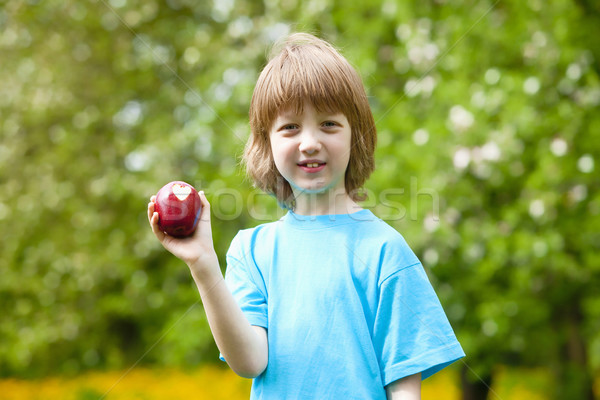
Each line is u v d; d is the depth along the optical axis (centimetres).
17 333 822
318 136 187
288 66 190
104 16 791
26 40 813
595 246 548
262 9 711
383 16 584
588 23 550
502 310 548
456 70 557
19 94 788
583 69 532
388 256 185
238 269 200
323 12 614
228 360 178
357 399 176
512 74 536
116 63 792
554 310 679
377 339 182
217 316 174
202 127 647
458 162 507
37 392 905
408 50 553
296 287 188
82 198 789
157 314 845
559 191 525
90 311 850
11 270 812
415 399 179
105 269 784
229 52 669
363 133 198
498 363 649
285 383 179
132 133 784
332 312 182
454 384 830
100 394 873
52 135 812
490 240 518
